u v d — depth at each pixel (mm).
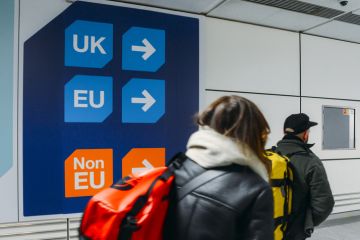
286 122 1854
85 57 2357
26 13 2211
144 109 2523
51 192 2252
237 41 2957
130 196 747
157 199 748
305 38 3311
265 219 745
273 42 3125
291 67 3217
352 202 3545
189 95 2689
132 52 2498
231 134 788
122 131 2449
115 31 2447
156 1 2500
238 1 2551
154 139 2551
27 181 2193
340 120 3518
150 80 2549
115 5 2451
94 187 2355
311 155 1724
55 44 2281
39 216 2221
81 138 2330
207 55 2820
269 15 2838
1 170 2137
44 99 2246
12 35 2178
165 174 792
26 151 2193
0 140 2141
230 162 774
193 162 812
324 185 1643
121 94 2455
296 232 1661
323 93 3404
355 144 3602
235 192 748
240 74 2957
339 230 3289
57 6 2287
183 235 757
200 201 757
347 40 3570
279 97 3145
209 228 738
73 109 2314
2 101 2150
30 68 2215
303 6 2664
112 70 2430
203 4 2580
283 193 1529
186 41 2697
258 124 814
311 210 1666
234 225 742
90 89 2363
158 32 2590
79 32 2342
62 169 2279
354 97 3615
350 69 3596
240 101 825
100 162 2377
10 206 2156
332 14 2828
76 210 2309
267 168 873
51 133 2258
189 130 2674
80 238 752
